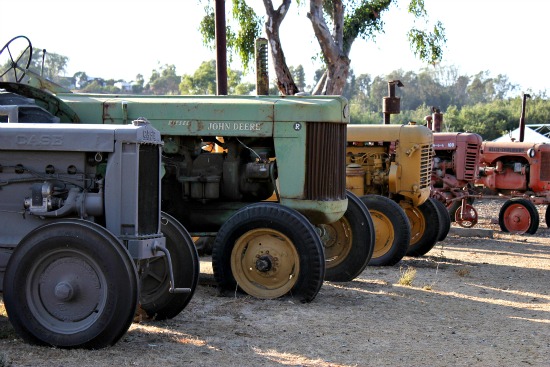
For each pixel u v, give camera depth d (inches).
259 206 340.5
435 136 704.4
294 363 246.5
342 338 282.0
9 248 265.0
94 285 246.7
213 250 345.7
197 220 378.6
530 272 481.4
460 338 292.7
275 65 816.3
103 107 366.9
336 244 405.7
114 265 243.1
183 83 2635.3
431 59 914.7
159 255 269.1
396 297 368.5
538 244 644.1
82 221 247.0
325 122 358.9
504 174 745.0
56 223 246.5
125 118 365.7
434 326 310.8
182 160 374.9
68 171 265.6
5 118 305.4
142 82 4453.7
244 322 298.7
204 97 373.7
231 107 362.0
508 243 644.1
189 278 292.4
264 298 340.5
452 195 705.0
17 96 335.3
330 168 363.9
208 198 370.9
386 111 608.1
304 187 358.9
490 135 2637.8
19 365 226.8
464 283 424.8
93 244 243.4
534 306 365.1
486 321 325.7
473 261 526.0
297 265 337.7
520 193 740.0
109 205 258.8
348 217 401.7
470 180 698.8
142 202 264.5
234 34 893.8
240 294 344.8
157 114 365.7
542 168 734.5
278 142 359.9
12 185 266.7
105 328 243.6
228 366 239.3
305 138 358.0
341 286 392.5
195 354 249.4
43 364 228.5
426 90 5014.8
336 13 836.0
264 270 339.6
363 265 401.4
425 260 512.7
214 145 396.5
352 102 4731.8
